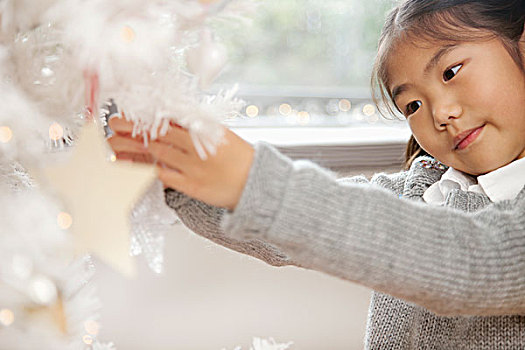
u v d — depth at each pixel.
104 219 0.41
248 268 1.21
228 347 1.19
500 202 0.61
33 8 0.38
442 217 0.54
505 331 0.72
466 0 0.77
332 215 0.48
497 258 0.54
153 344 1.11
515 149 0.76
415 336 0.80
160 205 0.50
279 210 0.46
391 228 0.50
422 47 0.76
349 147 1.20
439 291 0.52
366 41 1.58
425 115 0.79
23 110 0.39
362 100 1.58
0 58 0.40
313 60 1.51
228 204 0.47
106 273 1.06
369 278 0.50
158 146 0.46
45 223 0.39
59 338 0.42
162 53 0.41
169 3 0.41
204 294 1.16
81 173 0.41
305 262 0.49
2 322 0.39
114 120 0.47
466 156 0.77
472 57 0.74
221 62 0.45
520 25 0.76
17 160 0.44
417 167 0.91
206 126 0.42
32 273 0.40
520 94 0.74
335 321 1.31
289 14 1.46
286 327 1.26
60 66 0.42
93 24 0.38
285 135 1.28
